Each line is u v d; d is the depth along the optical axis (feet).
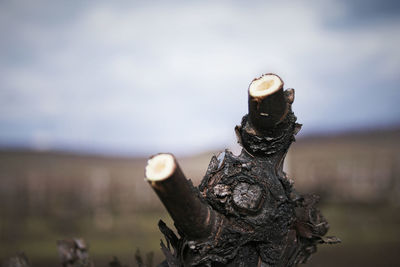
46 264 21.39
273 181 5.61
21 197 32.37
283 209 5.56
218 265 5.40
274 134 5.61
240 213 5.32
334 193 33.81
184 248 5.27
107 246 24.71
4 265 7.55
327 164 36.52
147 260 6.39
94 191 34.37
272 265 5.53
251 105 5.40
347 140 52.37
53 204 32.24
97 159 57.72
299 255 6.00
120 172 40.55
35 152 53.11
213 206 5.36
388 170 34.40
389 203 32.30
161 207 34.60
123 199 34.24
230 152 5.73
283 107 5.46
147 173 4.55
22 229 28.07
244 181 5.49
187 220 4.91
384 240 25.08
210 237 5.16
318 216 6.06
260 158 5.75
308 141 54.39
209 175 5.60
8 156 49.65
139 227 29.19
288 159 38.50
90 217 31.22
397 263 19.52
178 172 4.54
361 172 34.68
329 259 20.38
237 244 5.29
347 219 29.50
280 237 5.59
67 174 37.68
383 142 49.73
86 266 7.57
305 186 34.55
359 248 23.21
